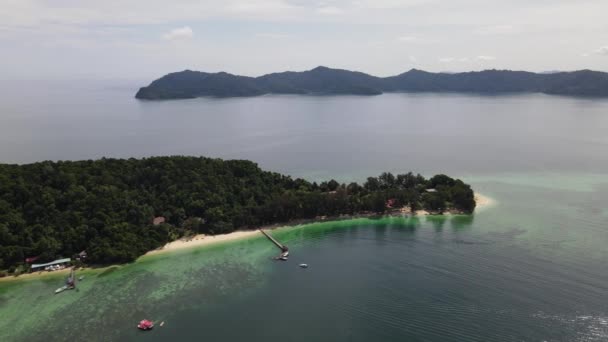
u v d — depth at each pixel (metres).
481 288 121.62
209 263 140.00
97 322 106.19
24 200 152.50
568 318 106.00
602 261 137.38
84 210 152.62
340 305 114.19
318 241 159.00
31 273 130.12
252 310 112.06
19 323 105.50
